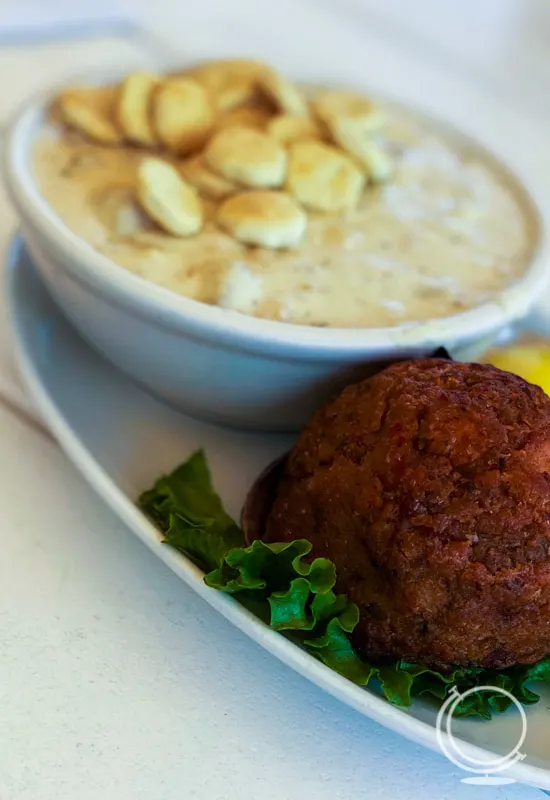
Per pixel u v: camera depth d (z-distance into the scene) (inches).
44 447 9.7
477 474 7.7
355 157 10.8
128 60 16.7
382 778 7.9
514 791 8.0
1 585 8.6
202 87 11.3
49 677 8.1
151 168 9.6
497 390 8.1
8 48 16.3
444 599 7.7
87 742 7.8
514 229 10.8
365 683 7.8
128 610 8.6
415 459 7.8
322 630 8.0
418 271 9.9
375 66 19.1
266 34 19.5
